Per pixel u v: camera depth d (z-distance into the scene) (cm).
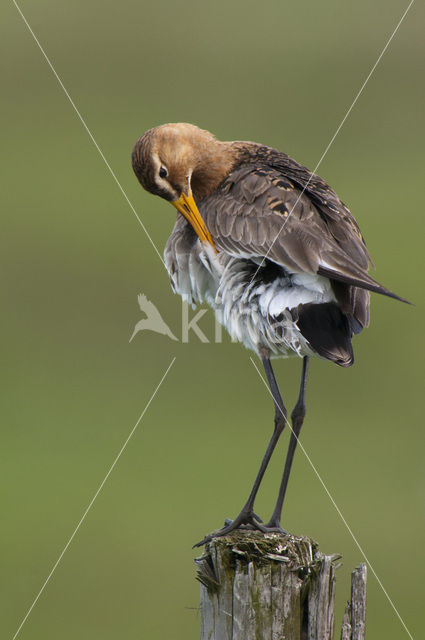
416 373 1827
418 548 1386
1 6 3709
